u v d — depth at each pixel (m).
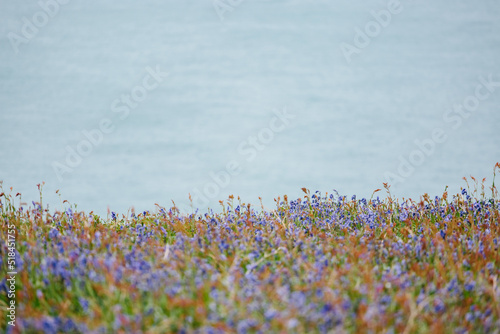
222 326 12.04
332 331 12.34
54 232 17.77
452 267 16.52
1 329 13.59
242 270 15.59
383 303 13.77
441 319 13.74
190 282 14.07
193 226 20.62
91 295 14.02
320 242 18.23
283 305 13.09
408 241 18.31
